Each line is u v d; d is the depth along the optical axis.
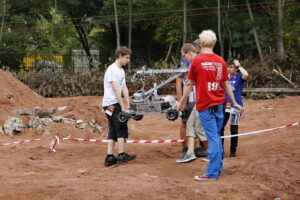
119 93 6.96
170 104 7.09
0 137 9.19
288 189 5.31
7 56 27.94
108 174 6.17
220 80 5.71
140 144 9.14
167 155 7.83
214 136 5.68
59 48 35.56
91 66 23.47
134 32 29.31
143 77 7.44
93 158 7.62
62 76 21.02
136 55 29.19
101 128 10.16
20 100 11.12
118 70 7.02
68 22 32.25
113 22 27.20
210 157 5.67
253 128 10.65
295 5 22.61
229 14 24.86
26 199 4.80
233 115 7.36
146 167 6.63
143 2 27.38
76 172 6.38
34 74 21.70
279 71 18.30
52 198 4.78
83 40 31.05
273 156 6.65
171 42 25.56
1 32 26.67
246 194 5.01
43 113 10.25
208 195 4.86
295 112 12.29
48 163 7.12
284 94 16.84
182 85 7.21
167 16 26.61
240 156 7.51
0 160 6.98
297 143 7.85
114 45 30.16
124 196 4.76
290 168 6.02
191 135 6.95
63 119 10.00
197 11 25.84
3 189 5.16
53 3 28.70
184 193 4.84
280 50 21.78
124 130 7.10
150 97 7.64
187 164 6.83
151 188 5.03
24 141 8.62
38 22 33.91
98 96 19.03
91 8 28.56
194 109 6.95
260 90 17.00
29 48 29.05
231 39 23.83
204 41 5.76
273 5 22.23
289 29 21.42
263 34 23.73
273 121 11.30
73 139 8.65
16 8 29.97
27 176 5.88
